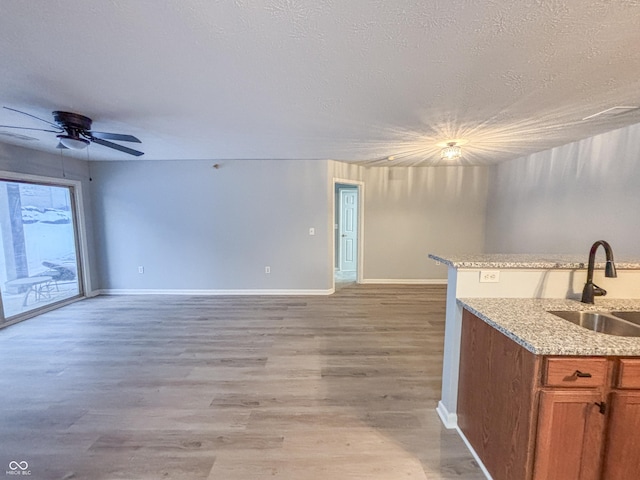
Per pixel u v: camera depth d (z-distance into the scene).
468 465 1.61
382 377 2.46
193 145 3.70
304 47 1.51
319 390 2.28
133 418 1.97
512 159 4.63
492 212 5.26
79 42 1.46
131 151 3.10
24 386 2.34
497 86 1.95
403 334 3.32
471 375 1.70
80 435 1.83
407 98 2.16
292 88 2.00
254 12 1.24
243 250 4.91
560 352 1.15
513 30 1.36
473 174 5.42
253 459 1.64
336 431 1.85
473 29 1.36
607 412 1.20
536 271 1.76
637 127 2.67
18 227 3.86
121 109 2.40
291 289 4.96
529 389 1.22
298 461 1.63
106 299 4.70
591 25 1.32
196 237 4.91
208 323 3.66
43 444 1.76
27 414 2.02
